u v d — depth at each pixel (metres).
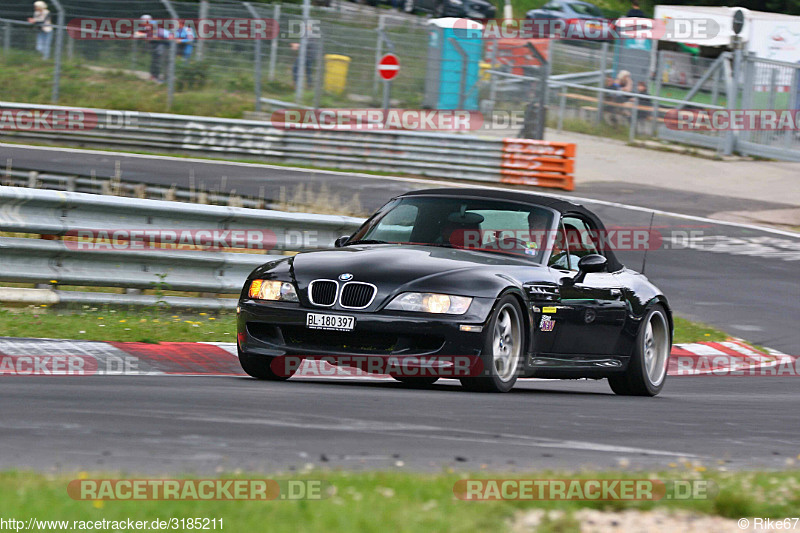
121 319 33.50
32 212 33.50
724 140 101.50
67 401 20.67
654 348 32.00
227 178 78.44
